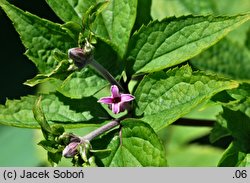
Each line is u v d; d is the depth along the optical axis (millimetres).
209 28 518
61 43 528
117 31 537
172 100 509
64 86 529
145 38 531
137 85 532
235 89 535
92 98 534
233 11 673
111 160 510
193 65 584
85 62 502
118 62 534
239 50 634
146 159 502
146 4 583
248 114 538
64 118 528
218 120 541
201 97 498
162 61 526
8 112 525
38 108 489
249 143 534
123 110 518
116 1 538
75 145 494
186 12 660
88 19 501
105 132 515
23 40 526
